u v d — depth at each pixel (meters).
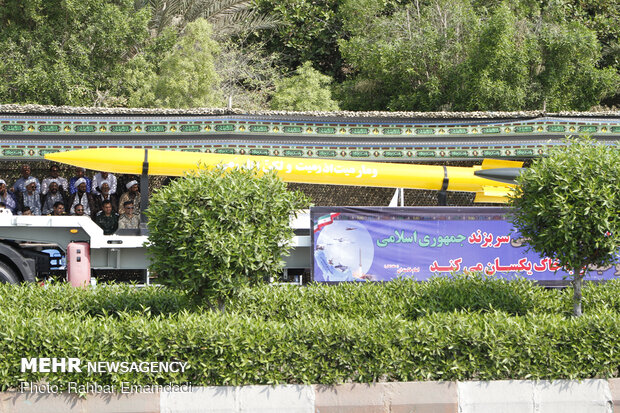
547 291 24.02
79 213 31.75
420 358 17.94
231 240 19.72
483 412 17.78
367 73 52.19
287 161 32.03
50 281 23.59
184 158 30.92
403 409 17.59
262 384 17.55
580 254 21.09
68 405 17.00
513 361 18.08
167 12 54.22
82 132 32.34
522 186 21.84
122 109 32.59
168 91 46.81
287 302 22.77
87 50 46.50
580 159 20.94
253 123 33.69
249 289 20.39
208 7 55.22
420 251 29.22
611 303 23.08
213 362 17.39
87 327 17.69
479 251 29.42
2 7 47.41
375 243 29.00
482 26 48.19
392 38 51.53
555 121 34.94
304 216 29.52
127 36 48.06
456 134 35.09
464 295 22.94
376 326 18.22
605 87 49.56
